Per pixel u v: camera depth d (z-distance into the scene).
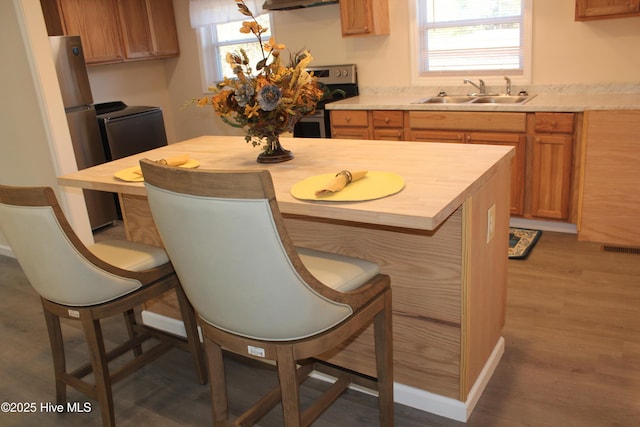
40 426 2.22
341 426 2.08
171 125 6.26
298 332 1.46
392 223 1.47
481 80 4.29
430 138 4.04
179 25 5.80
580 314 2.72
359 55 4.86
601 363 2.32
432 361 2.04
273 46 2.07
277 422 2.15
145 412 2.26
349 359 2.27
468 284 1.87
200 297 1.52
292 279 1.35
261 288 1.37
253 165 2.20
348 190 1.70
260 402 1.86
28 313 3.25
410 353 2.09
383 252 2.02
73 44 4.38
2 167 4.16
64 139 3.74
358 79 4.93
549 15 3.94
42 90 3.59
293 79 2.08
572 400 2.11
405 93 4.73
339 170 1.98
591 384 2.20
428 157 2.08
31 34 3.49
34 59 3.53
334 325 1.54
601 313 2.71
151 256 2.10
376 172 1.88
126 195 2.70
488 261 2.07
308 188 1.76
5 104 3.86
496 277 2.21
